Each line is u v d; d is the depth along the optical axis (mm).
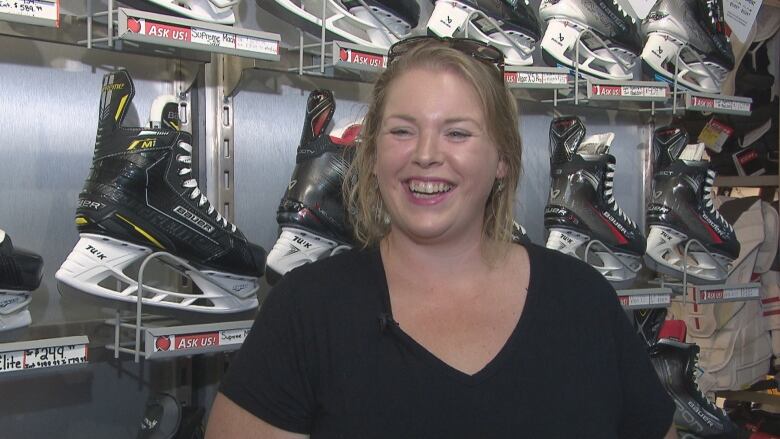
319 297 833
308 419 823
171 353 1087
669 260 1780
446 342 815
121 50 1196
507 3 1536
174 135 1132
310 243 1306
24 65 1250
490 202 917
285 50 1459
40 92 1268
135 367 1383
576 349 838
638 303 1624
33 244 1269
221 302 1222
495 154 849
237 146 1464
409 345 796
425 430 777
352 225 1251
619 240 1646
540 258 908
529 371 810
